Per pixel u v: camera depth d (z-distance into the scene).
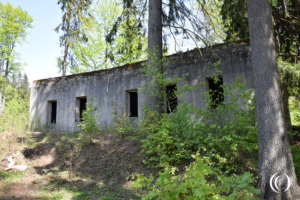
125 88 11.37
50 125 13.23
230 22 9.96
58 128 12.32
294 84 8.66
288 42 9.86
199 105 9.12
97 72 12.41
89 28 16.09
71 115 12.74
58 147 8.65
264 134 5.09
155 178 6.20
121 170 6.86
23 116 12.45
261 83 5.30
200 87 9.25
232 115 6.28
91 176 6.68
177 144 6.31
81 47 18.75
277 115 5.06
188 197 2.26
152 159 6.54
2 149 8.02
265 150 5.02
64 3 15.77
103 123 11.48
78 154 7.97
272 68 5.30
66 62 18.25
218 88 10.02
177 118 6.54
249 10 5.76
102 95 11.97
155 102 7.89
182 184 2.28
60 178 6.49
